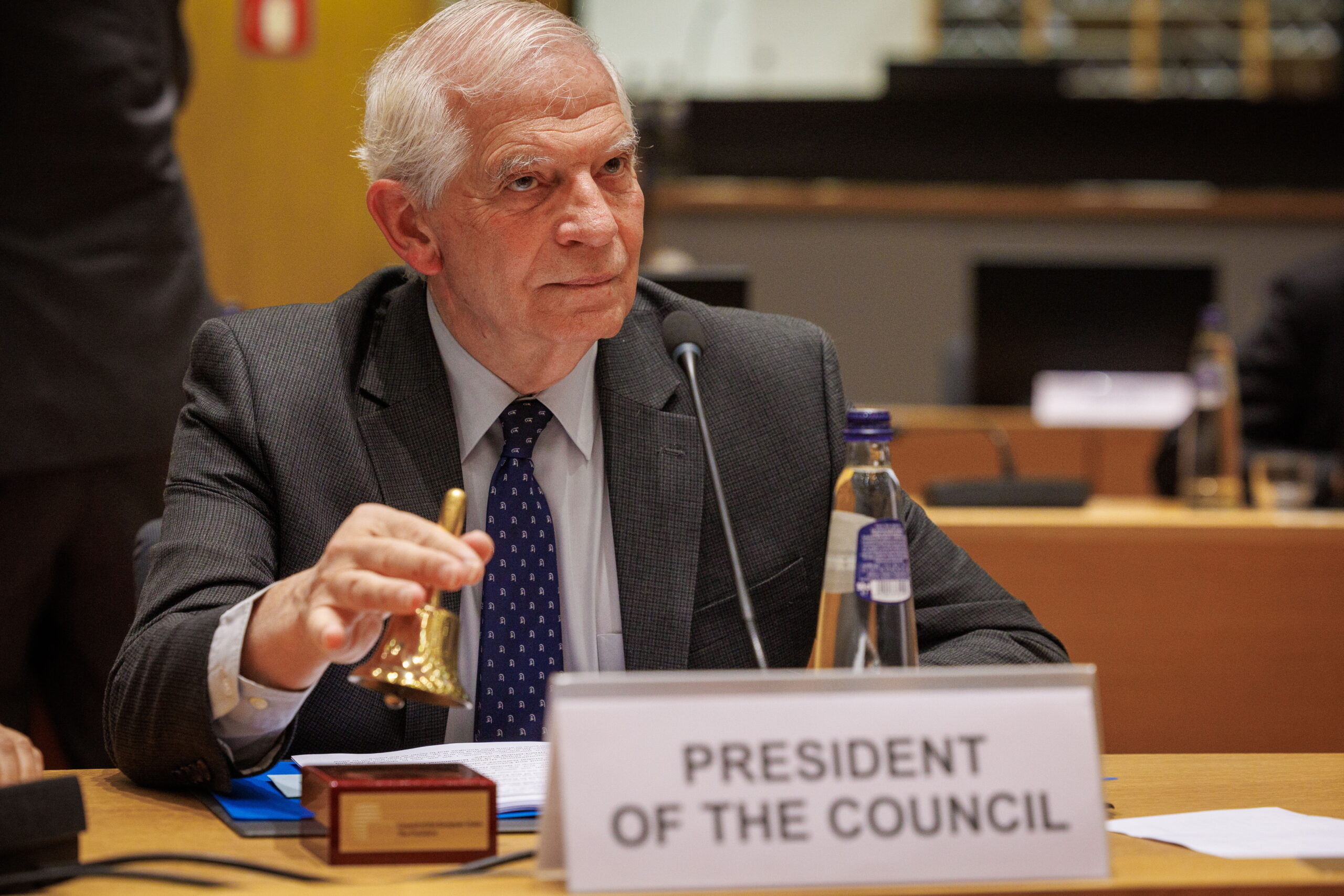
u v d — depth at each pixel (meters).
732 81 10.55
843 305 7.26
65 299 2.49
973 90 7.86
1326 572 3.13
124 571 2.61
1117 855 1.09
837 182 7.89
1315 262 4.41
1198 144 7.89
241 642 1.28
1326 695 3.12
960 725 1.02
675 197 7.14
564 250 1.58
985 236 7.25
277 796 1.30
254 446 1.63
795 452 1.80
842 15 10.49
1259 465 3.79
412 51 1.65
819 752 1.00
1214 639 3.14
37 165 2.46
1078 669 1.05
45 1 2.43
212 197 5.70
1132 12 10.14
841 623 1.26
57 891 0.99
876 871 0.98
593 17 10.41
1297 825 1.19
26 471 2.44
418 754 1.38
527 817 1.20
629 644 1.66
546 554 1.66
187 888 0.99
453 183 1.59
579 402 1.73
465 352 1.71
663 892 0.96
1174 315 5.12
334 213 5.77
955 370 5.68
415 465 1.66
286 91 5.70
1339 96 7.84
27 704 2.60
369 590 1.12
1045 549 3.16
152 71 2.63
